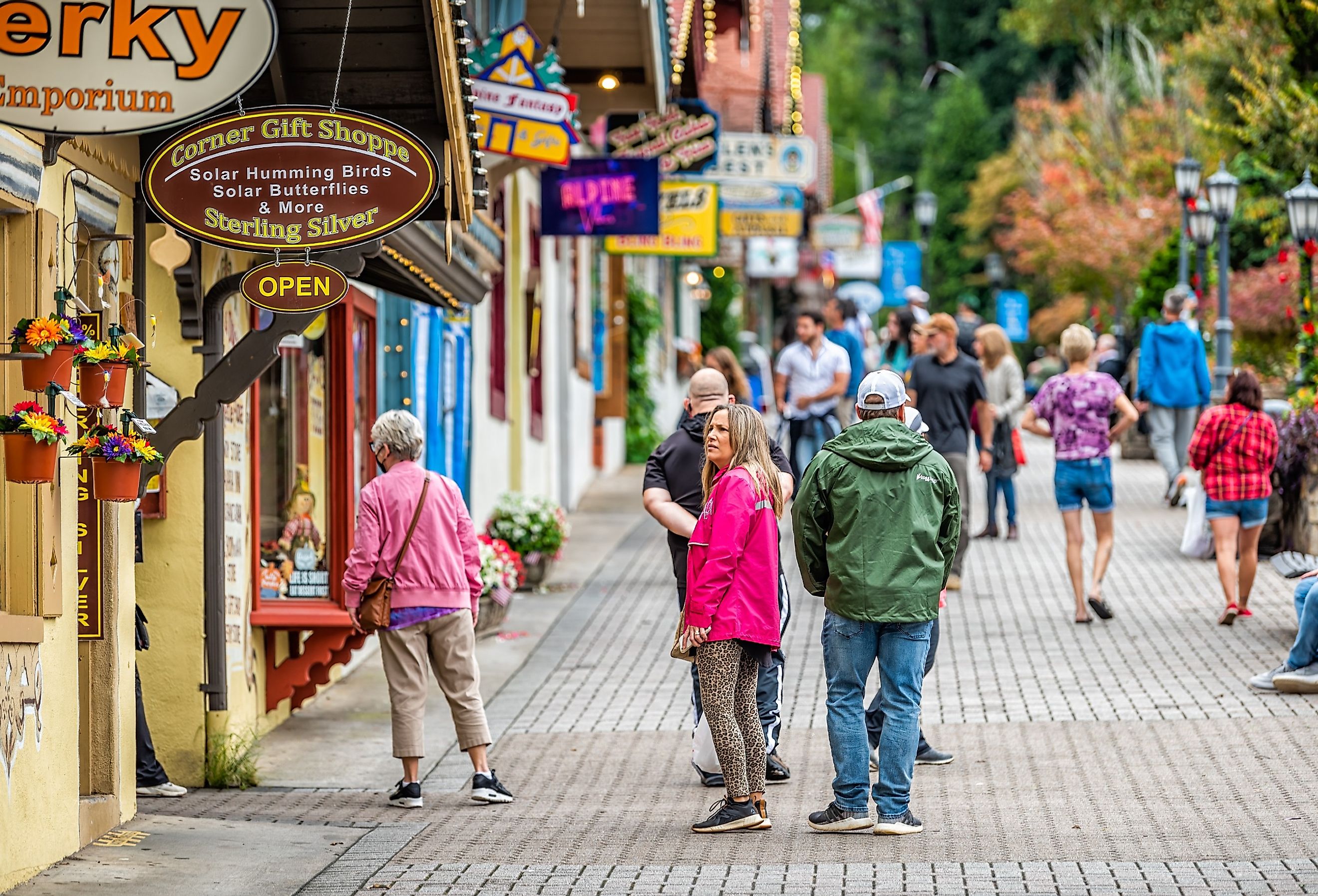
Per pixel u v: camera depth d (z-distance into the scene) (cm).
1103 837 1355
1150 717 1802
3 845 1200
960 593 2633
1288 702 1845
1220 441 2291
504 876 1285
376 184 1327
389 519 1565
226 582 1698
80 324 1325
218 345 1622
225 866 1314
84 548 1427
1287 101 3850
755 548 1411
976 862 1289
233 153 1323
